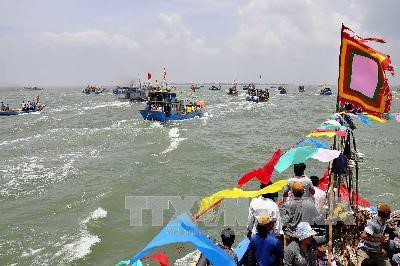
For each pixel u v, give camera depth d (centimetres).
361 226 932
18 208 2183
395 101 12700
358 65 802
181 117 5916
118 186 2498
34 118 6812
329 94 16050
